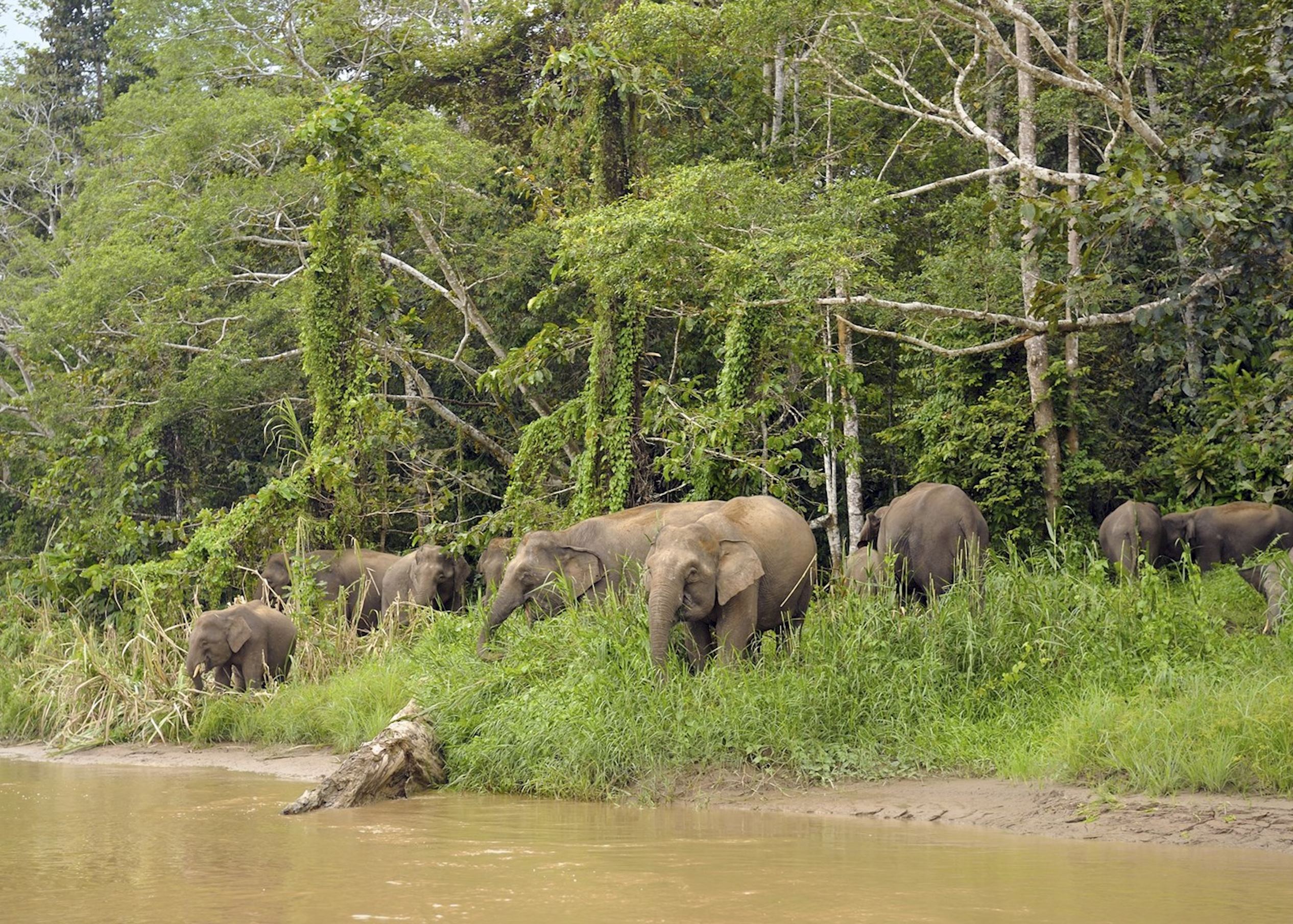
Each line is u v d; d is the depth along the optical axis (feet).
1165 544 63.05
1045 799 28.89
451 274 84.38
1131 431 79.36
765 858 23.27
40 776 40.01
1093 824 26.78
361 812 30.76
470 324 87.81
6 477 101.96
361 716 43.52
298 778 38.88
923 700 35.63
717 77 89.35
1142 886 20.61
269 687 51.42
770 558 40.73
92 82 149.59
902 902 19.20
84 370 92.58
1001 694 36.09
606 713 35.06
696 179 61.93
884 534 47.98
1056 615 38.58
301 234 95.04
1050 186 87.51
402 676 45.60
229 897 19.62
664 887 20.34
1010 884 20.67
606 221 60.85
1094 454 74.90
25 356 106.83
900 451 86.02
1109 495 76.79
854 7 75.72
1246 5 75.72
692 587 38.09
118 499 73.41
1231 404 51.49
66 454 91.86
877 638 37.76
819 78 81.20
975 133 71.82
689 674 38.78
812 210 67.72
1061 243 50.26
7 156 137.28
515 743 35.60
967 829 27.35
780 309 63.21
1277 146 52.95
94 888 20.49
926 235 90.07
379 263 84.74
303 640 53.57
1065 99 75.36
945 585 45.52
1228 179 52.26
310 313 68.39
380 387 91.86
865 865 22.52
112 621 63.05
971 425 72.90
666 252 60.80
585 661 37.99
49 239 139.54
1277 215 48.67
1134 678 35.42
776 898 19.38
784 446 67.31
